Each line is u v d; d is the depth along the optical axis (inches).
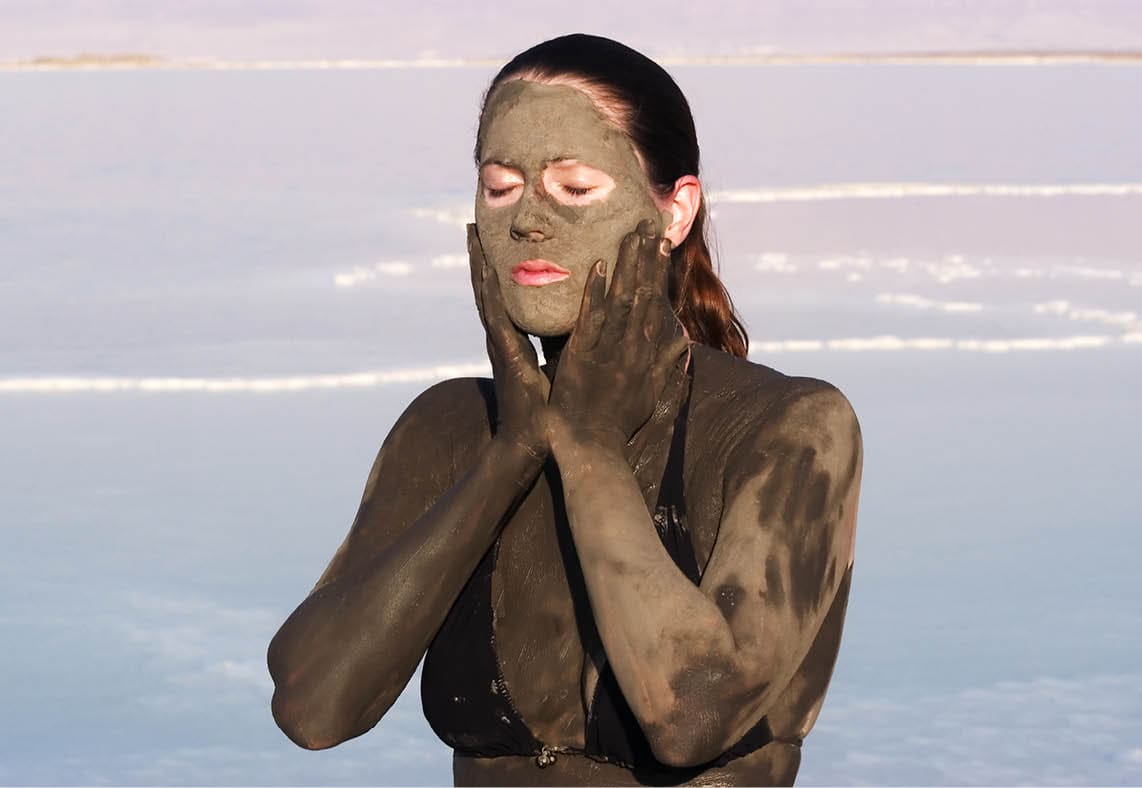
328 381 478.3
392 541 106.9
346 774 228.8
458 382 113.2
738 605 92.2
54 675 262.1
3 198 901.2
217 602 295.6
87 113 1579.7
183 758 233.8
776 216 853.8
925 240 778.8
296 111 1632.6
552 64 100.7
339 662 98.6
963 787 220.4
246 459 393.1
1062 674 260.7
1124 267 706.2
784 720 102.7
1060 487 366.3
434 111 1642.5
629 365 97.0
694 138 104.3
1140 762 229.0
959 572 308.7
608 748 98.0
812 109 1670.8
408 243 757.3
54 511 349.1
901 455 392.8
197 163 1107.9
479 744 101.3
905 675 260.2
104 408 445.1
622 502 94.7
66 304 589.6
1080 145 1359.5
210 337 535.8
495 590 101.5
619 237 99.0
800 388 101.3
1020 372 492.4
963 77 2345.0
